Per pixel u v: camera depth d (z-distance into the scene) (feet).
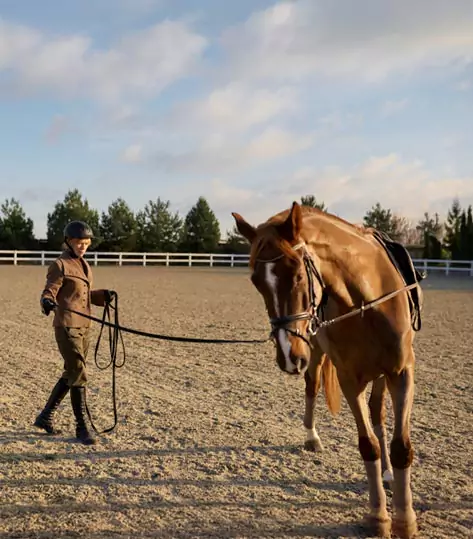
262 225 11.17
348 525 11.89
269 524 11.87
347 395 12.17
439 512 12.45
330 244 11.51
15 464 14.94
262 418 18.98
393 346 11.60
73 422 18.48
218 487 13.67
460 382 23.75
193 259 140.46
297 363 10.16
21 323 39.73
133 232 177.58
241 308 49.88
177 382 23.71
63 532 11.41
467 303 55.36
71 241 17.20
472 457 15.56
